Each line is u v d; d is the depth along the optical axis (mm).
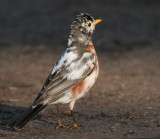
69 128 9984
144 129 9844
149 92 14172
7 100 13133
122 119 10820
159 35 23438
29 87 15008
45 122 10547
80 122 10547
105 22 26312
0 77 16375
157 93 14039
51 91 9234
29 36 23859
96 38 22828
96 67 9961
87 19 10242
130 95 13805
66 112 11523
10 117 11109
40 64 18656
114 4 31750
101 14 28297
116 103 12750
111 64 18547
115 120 10719
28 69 17781
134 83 15469
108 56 19922
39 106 9094
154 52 20297
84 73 9617
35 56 20094
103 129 9867
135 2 32312
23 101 13070
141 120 10703
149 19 27016
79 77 9547
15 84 15406
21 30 25125
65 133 9562
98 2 32219
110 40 22484
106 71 17375
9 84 15375
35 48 21578
